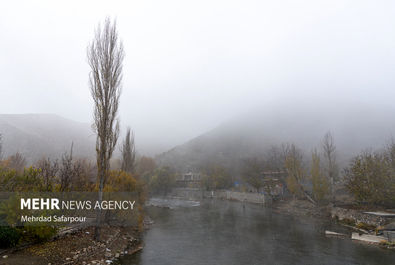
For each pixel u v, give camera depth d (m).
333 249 19.53
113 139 17.83
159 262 16.11
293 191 49.69
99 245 15.65
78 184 18.52
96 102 16.97
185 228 28.86
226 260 17.08
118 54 17.97
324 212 36.84
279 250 19.56
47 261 11.38
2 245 11.39
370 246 20.05
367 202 32.06
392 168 30.19
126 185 23.61
